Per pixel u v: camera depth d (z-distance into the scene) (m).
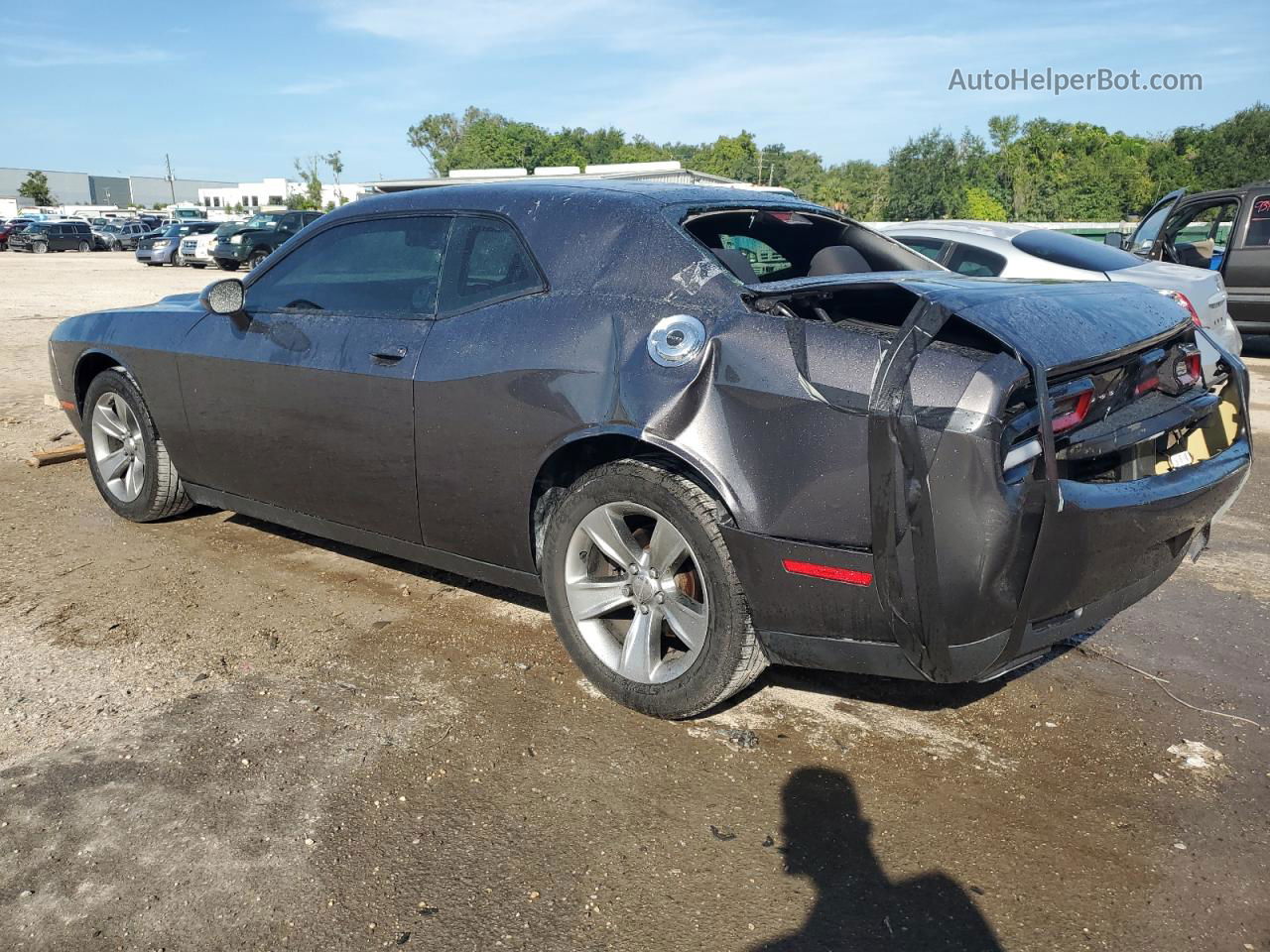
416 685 3.25
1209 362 3.71
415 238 3.59
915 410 2.41
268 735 2.92
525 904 2.24
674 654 3.08
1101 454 2.56
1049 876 2.38
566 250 3.18
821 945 2.14
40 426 7.09
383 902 2.24
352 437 3.60
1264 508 5.57
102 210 96.62
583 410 2.93
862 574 2.52
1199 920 2.23
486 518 3.31
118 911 2.20
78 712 3.03
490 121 113.62
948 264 7.48
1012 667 2.68
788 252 3.72
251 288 4.11
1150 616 3.98
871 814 2.61
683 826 2.54
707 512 2.76
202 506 5.14
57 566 4.27
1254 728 3.10
